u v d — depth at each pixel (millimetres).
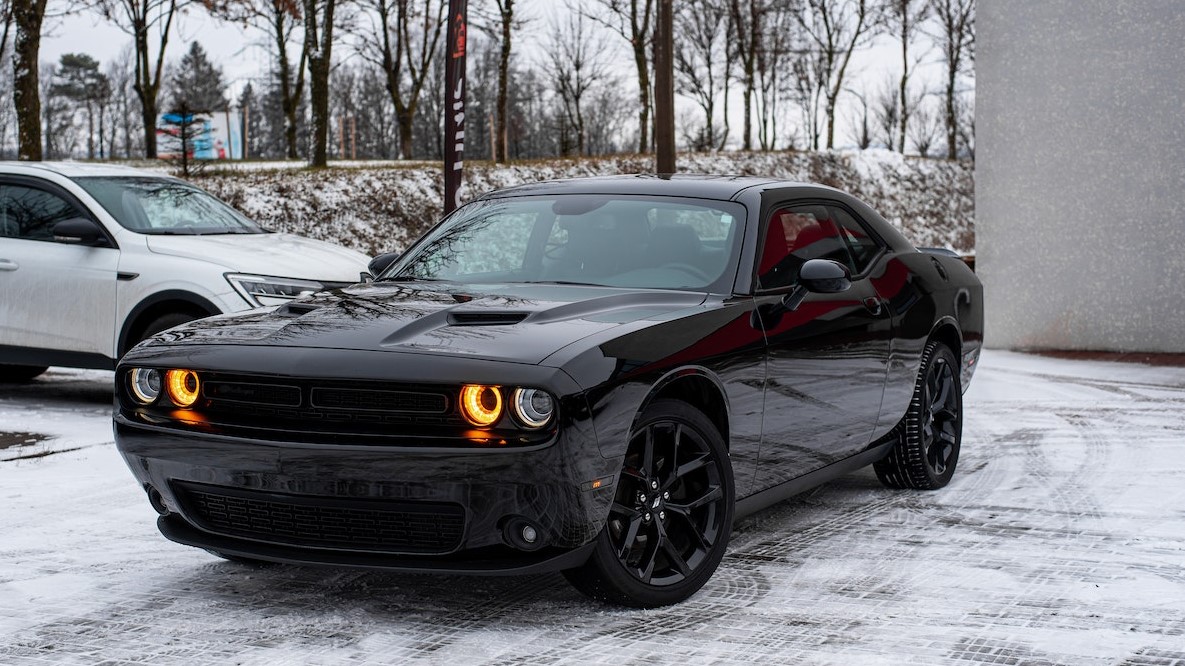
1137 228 10984
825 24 49812
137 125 71250
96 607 3646
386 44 40375
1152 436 6816
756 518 4934
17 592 3814
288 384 3309
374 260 4934
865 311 4742
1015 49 11500
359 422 3248
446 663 3125
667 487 3609
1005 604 3689
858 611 3611
